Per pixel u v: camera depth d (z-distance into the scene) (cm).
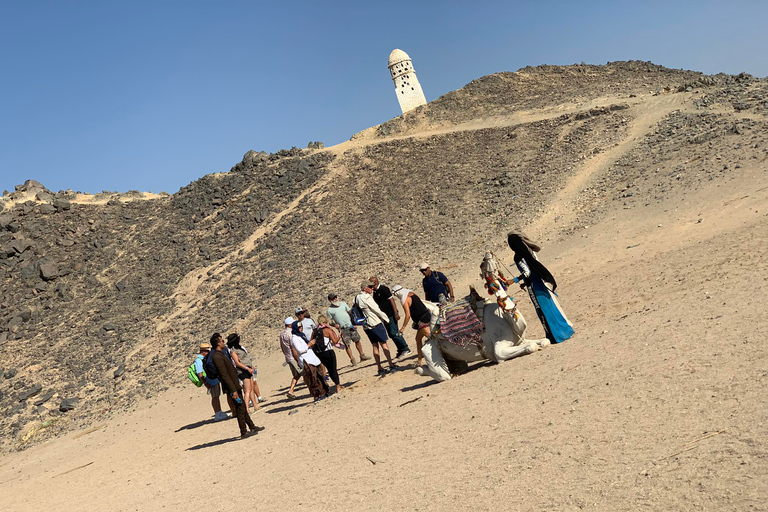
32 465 1786
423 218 3647
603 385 682
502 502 483
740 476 404
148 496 879
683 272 1247
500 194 3569
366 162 4881
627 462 481
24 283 4075
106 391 2648
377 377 1296
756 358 600
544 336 1161
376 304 1281
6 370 3150
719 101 3681
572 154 3775
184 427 1537
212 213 4753
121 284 3906
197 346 2861
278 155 5512
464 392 888
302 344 1254
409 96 7381
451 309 1040
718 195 2169
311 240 3862
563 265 2064
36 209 4841
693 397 562
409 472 630
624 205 2603
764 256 1115
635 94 4894
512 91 6088
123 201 5403
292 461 830
